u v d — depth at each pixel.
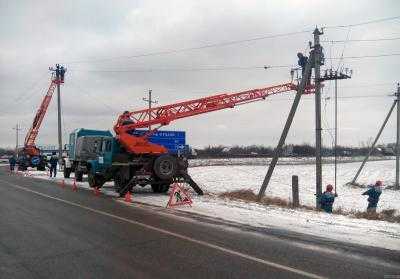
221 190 29.27
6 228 11.86
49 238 10.54
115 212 15.01
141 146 22.42
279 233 11.01
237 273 7.54
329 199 17.88
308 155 122.62
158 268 7.88
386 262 8.24
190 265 8.06
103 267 7.97
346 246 9.55
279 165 66.19
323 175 52.00
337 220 13.18
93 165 25.39
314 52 24.64
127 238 10.48
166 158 22.05
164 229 11.62
